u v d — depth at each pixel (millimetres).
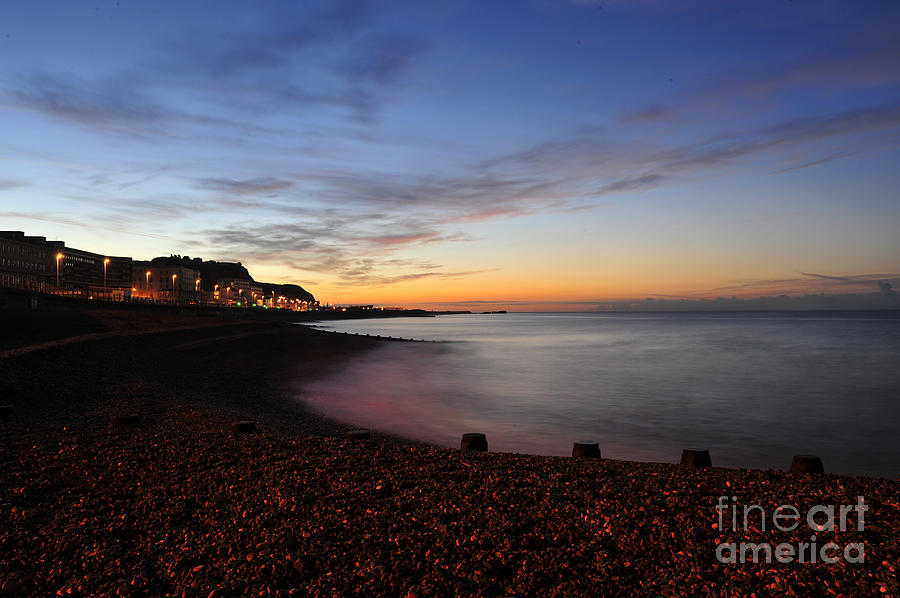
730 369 53344
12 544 7840
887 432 24922
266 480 10414
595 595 5977
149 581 6637
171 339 60312
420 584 6316
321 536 7738
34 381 24141
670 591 5984
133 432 15680
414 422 26062
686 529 7453
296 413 26609
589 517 8023
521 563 6727
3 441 14062
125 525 8352
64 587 6609
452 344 96250
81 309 92500
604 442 22641
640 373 50031
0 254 145375
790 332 140875
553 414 28938
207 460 12008
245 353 59812
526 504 8672
